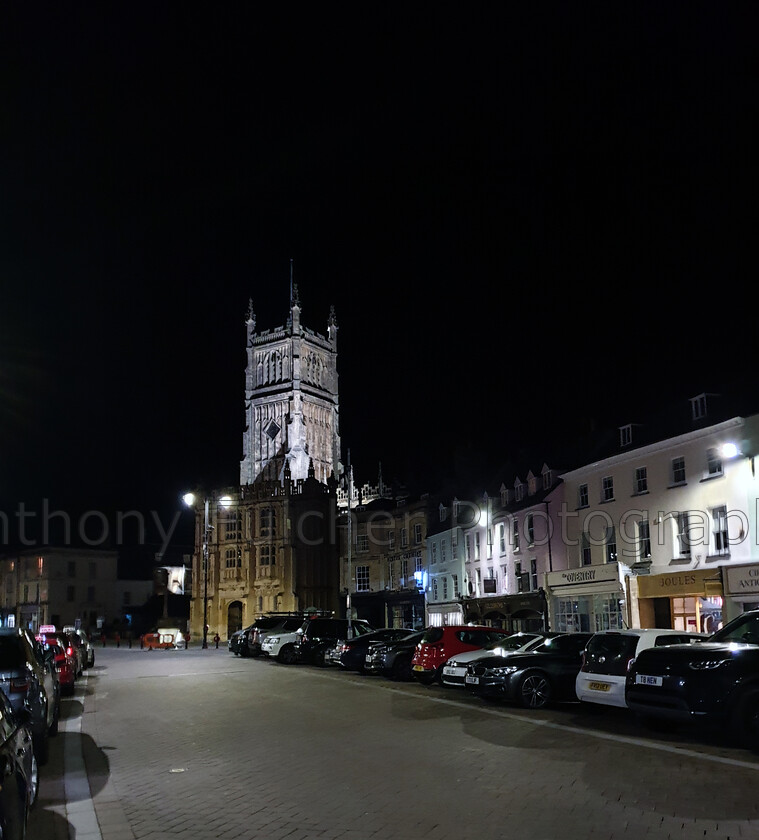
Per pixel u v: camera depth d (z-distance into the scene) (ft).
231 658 140.26
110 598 314.55
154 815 30.12
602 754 39.50
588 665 53.36
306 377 360.28
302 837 26.43
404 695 70.49
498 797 30.89
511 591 153.17
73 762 41.32
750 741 39.70
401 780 34.45
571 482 135.74
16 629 42.24
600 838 25.29
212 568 252.83
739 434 100.53
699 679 41.22
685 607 108.37
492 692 59.72
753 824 26.63
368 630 123.75
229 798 32.48
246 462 354.33
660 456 114.42
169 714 60.59
